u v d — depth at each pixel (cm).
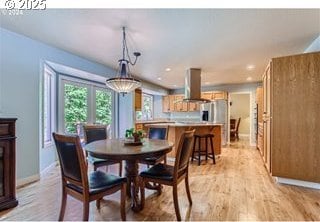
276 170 324
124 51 378
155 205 246
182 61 446
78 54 403
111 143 273
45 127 407
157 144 264
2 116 290
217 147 534
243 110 1011
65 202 209
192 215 222
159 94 858
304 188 303
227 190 296
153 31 290
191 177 358
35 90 336
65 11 236
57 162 451
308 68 300
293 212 230
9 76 299
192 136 238
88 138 333
